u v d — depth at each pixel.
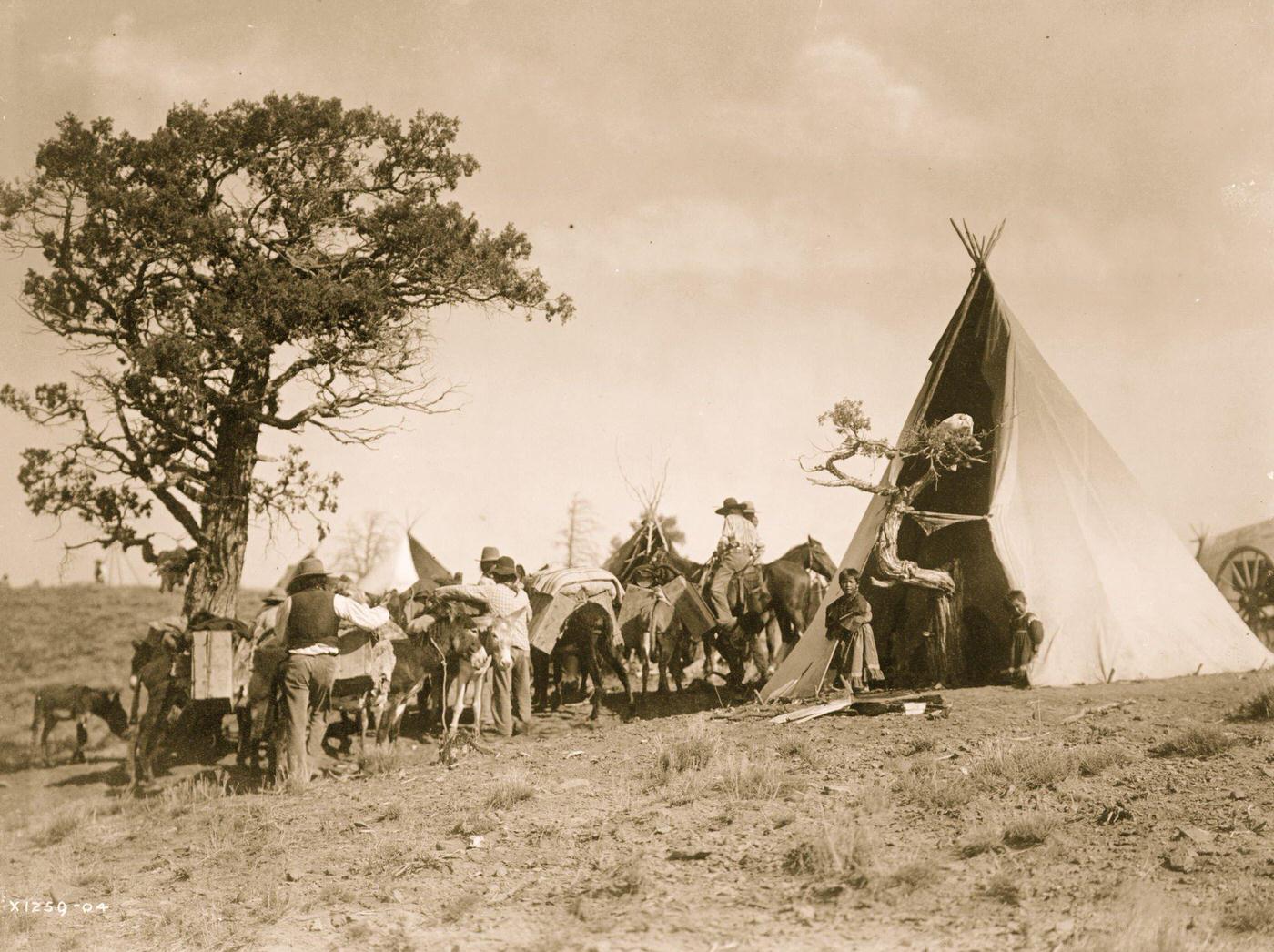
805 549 18.23
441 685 15.11
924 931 6.64
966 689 14.56
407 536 21.44
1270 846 7.52
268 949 7.34
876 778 9.98
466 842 9.31
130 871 9.77
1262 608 20.05
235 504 17.64
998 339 16.86
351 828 10.12
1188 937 6.22
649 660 16.62
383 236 18.12
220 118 17.66
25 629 29.84
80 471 17.53
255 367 17.58
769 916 7.07
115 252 17.05
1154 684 14.00
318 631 12.36
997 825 8.44
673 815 9.42
